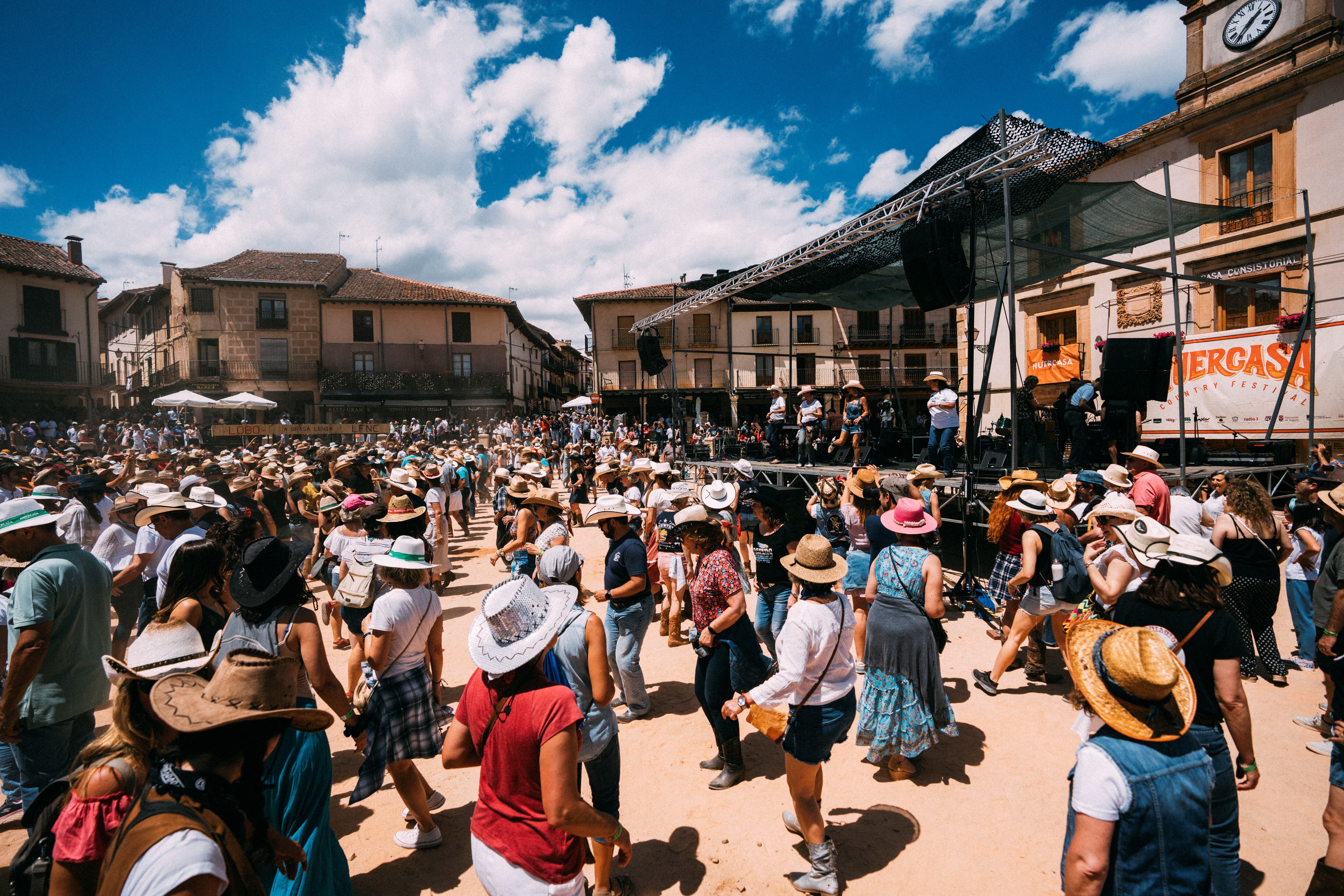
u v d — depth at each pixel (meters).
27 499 3.47
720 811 3.64
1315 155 12.52
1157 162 15.21
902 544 3.91
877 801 3.66
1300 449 12.31
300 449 16.20
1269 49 13.12
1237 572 4.82
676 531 6.30
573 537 13.34
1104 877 1.77
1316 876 2.42
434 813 3.73
